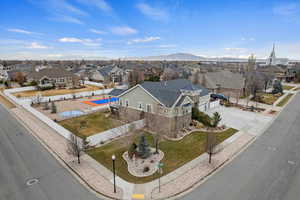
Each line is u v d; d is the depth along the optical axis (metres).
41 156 17.20
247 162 16.34
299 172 14.84
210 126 24.95
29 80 60.28
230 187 12.94
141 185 12.97
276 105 38.75
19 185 13.13
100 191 12.38
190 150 18.38
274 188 12.88
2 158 16.83
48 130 23.52
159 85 28.30
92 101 41.66
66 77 62.09
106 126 25.12
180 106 22.31
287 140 21.20
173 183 13.20
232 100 43.53
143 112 25.31
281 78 83.06
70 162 16.00
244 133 23.25
